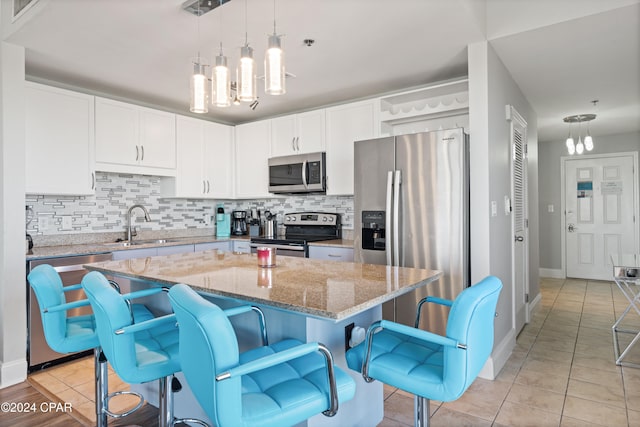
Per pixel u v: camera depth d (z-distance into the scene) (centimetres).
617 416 214
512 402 230
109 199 376
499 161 294
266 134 433
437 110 328
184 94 374
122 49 271
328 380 119
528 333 358
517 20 253
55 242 336
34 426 208
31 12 228
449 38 260
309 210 441
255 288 149
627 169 582
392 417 211
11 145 261
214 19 229
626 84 356
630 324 381
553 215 643
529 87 364
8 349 258
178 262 221
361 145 314
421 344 158
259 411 108
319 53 282
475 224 269
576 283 591
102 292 134
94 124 333
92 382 261
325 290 145
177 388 172
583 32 253
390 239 290
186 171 412
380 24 239
